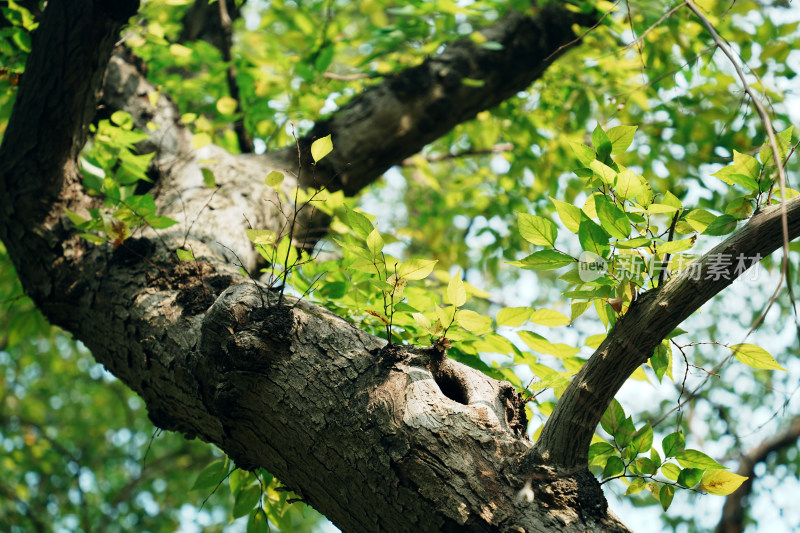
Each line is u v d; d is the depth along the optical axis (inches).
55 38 80.7
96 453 315.6
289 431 60.8
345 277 89.9
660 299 51.8
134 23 115.6
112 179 87.2
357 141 120.3
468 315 62.6
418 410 56.9
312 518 295.9
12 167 90.0
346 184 121.9
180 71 147.6
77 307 86.4
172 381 71.4
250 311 64.2
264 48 139.6
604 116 159.2
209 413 68.2
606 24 123.5
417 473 54.0
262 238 65.2
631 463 61.3
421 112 121.8
